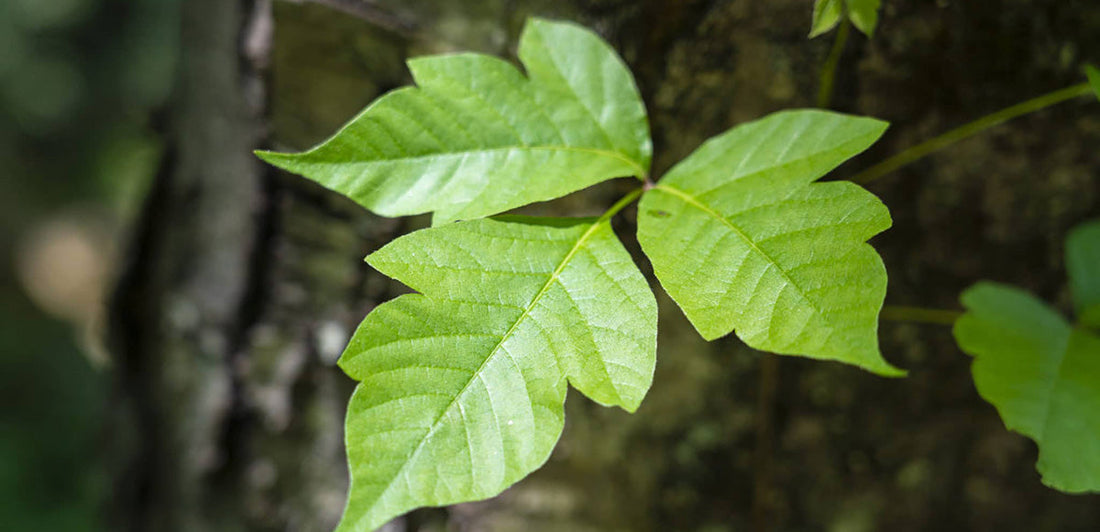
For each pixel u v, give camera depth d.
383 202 0.32
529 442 0.29
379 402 0.29
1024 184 0.40
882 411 0.43
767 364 0.42
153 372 0.53
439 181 0.32
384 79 0.41
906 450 0.44
